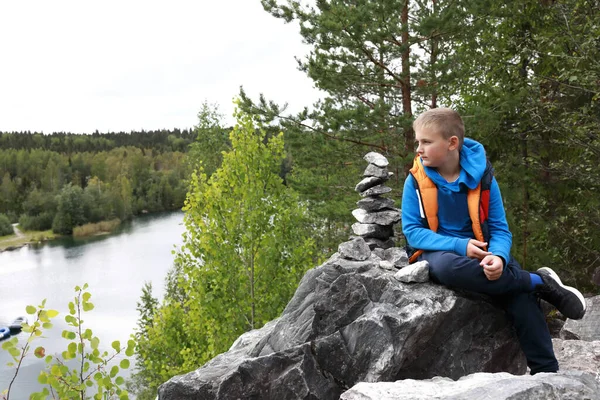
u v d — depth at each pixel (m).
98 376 3.48
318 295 3.22
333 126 10.93
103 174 143.50
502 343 3.09
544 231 10.15
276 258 10.55
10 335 37.28
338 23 10.08
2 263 67.69
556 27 9.27
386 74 11.14
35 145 195.38
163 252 68.81
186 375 3.20
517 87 9.58
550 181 10.27
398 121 10.38
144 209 116.62
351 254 3.54
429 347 3.00
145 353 13.55
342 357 2.88
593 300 5.28
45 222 98.94
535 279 2.84
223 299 10.33
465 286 2.88
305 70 11.69
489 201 2.93
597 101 8.27
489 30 10.34
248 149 10.32
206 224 10.41
